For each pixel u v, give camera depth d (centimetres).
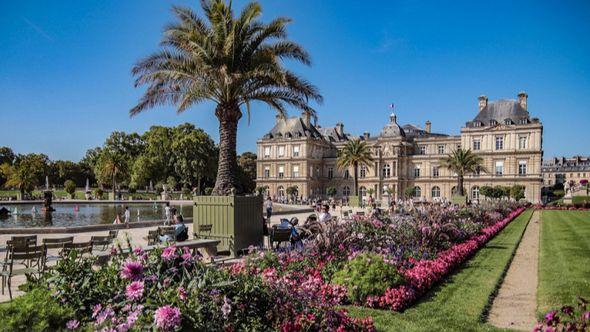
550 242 1941
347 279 923
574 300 912
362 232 1323
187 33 1667
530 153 7400
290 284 725
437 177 8444
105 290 605
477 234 1980
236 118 1741
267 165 9494
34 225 2964
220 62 1689
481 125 7969
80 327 530
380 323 773
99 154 10294
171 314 482
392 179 8738
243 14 1694
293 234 1603
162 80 1753
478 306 905
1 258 1422
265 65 1656
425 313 847
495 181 7706
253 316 623
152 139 8656
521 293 1052
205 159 8375
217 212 1609
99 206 5391
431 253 1347
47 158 11238
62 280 620
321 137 9944
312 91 1788
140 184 8438
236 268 969
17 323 490
